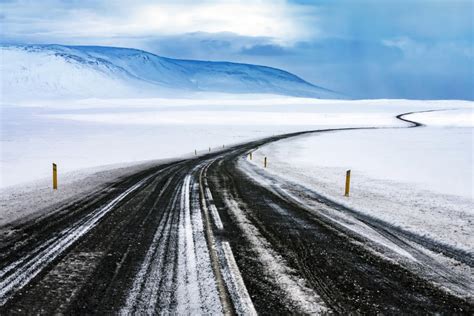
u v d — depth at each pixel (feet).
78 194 39.09
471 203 37.45
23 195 38.32
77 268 17.33
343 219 28.86
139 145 130.21
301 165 77.10
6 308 13.42
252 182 50.14
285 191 42.78
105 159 92.43
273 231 24.59
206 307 13.61
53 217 27.99
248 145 140.87
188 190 42.37
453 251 21.47
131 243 21.34
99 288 15.12
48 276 16.33
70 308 13.47
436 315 13.64
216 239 22.35
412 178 56.90
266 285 15.67
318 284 15.97
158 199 36.32
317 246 21.45
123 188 43.70
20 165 74.79
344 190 44.96
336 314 13.38
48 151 101.04
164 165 75.92
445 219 29.86
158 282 15.75
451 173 62.18
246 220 27.63
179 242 21.62
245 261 18.53
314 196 39.78
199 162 83.61
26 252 19.61
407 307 14.16
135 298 14.28
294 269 17.65
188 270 17.15
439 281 16.81
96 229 24.47
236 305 13.80
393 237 23.98
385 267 18.34
